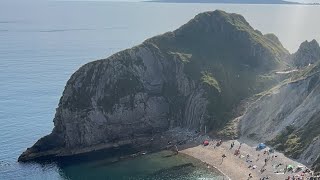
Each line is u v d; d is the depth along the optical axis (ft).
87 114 556.51
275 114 530.27
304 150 453.17
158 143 549.54
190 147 526.57
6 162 497.05
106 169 476.95
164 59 645.10
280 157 462.19
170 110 609.42
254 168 449.89
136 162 493.77
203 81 608.19
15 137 574.56
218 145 518.37
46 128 610.24
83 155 522.88
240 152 491.31
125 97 584.40
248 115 554.46
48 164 493.36
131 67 612.70
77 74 581.53
